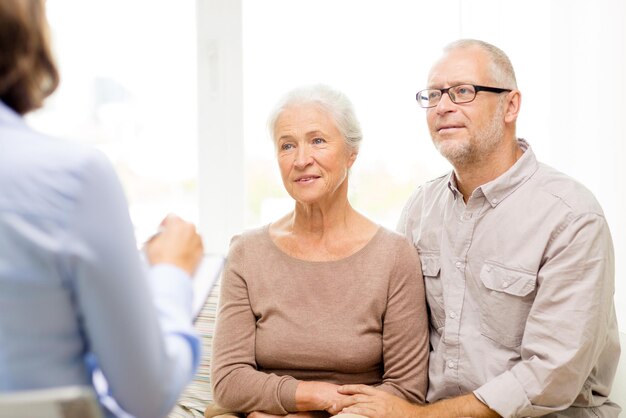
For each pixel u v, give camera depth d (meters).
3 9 0.66
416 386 1.56
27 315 0.67
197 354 0.82
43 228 0.65
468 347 1.54
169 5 2.27
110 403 0.78
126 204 0.72
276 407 1.49
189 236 0.87
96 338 0.70
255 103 2.29
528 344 1.44
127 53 2.27
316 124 1.56
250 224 2.36
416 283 1.61
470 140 1.51
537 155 2.18
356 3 2.24
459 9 2.21
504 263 1.50
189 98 2.31
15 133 0.69
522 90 2.17
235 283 1.64
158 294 0.80
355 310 1.57
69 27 2.23
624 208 1.97
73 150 0.68
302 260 1.61
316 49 2.26
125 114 2.28
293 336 1.56
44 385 0.68
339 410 1.45
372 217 2.31
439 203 1.68
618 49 1.96
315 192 1.56
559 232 1.45
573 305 1.39
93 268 0.67
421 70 2.24
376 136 2.27
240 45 2.26
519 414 1.40
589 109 2.06
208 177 2.32
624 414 1.65
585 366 1.40
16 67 0.69
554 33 2.13
